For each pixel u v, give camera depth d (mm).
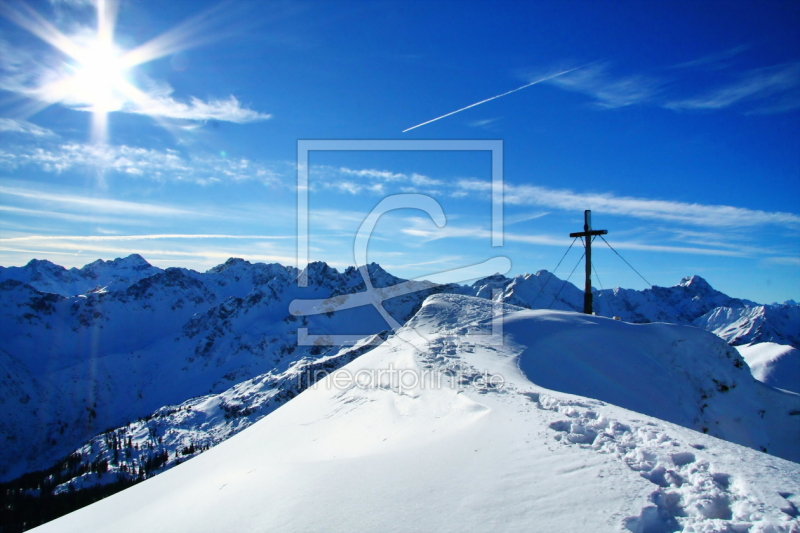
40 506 123125
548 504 6285
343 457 12195
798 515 5543
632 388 21922
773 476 6523
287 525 7098
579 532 5512
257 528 7387
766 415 24797
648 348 25234
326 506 7508
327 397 20484
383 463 9359
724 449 7520
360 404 17609
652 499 6109
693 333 26625
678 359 24734
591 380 20719
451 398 13906
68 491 134750
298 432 17469
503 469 7730
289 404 24203
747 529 5430
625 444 8141
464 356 19969
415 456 9414
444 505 6770
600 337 25234
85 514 14805
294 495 8398
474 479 7535
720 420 22984
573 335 24781
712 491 6203
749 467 6816
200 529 8273
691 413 21875
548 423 9742
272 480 9977
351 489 8102
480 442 9383
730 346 27125
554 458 7867
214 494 10758
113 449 171750
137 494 16328
